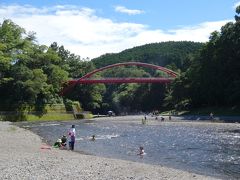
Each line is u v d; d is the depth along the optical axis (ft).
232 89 323.57
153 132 200.23
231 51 335.88
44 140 150.92
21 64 343.46
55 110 366.63
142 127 239.30
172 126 241.96
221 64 336.49
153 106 526.98
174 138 167.12
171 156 113.19
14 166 73.67
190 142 150.92
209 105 357.00
